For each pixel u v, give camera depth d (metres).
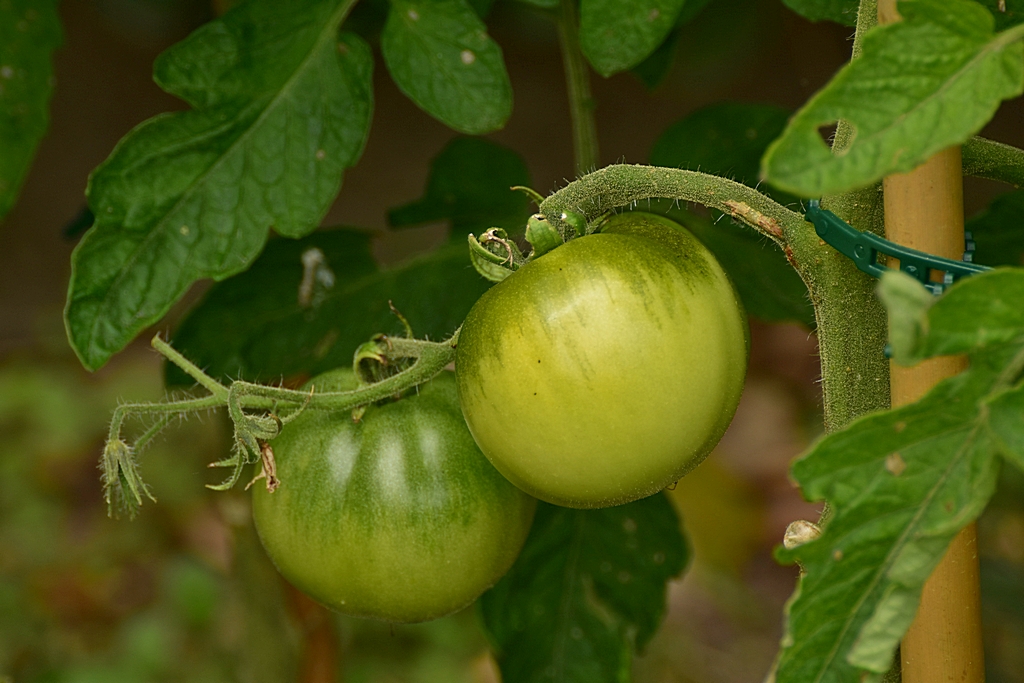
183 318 0.88
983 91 0.69
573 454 0.75
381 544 0.80
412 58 0.83
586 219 0.78
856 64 0.69
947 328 0.69
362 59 0.83
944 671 0.76
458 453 0.80
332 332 0.89
